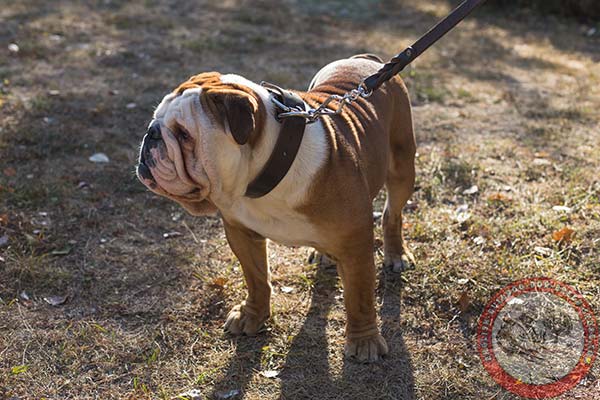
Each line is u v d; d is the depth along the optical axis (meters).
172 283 4.04
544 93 7.41
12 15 9.38
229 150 2.63
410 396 3.22
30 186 4.99
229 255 4.35
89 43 8.46
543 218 4.59
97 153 5.59
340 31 9.60
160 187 2.63
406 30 9.86
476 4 3.30
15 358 3.42
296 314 3.78
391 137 3.80
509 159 5.66
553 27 10.48
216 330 3.66
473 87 7.52
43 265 4.16
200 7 10.38
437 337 3.61
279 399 3.20
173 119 2.57
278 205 2.95
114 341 3.54
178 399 3.19
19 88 6.94
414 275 4.06
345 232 3.04
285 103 2.85
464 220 4.64
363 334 3.40
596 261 4.14
